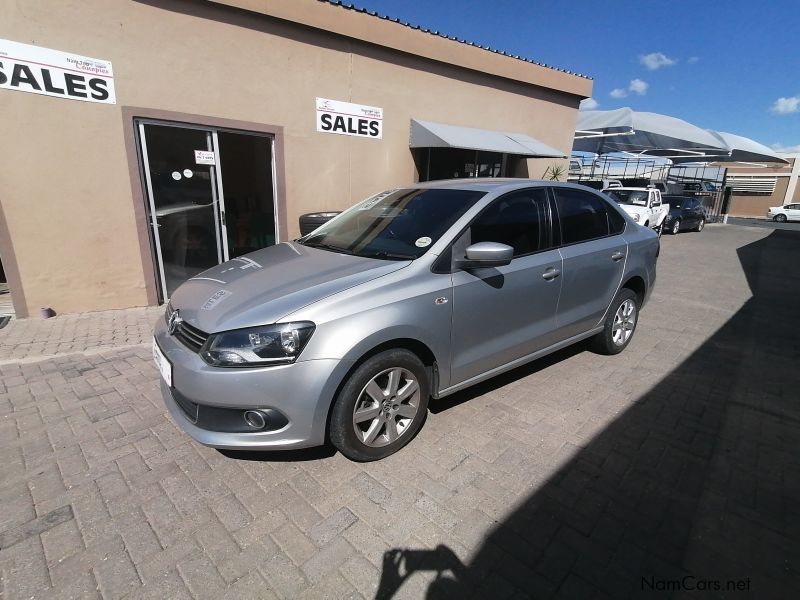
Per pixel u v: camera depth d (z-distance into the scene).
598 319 4.07
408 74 7.77
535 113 10.17
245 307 2.44
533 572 2.01
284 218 6.82
